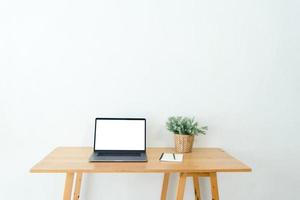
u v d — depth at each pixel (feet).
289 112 6.71
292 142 6.76
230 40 6.49
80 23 6.22
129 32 6.30
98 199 6.48
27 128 6.23
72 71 6.24
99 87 6.30
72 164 4.87
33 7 6.14
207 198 6.67
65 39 6.20
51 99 6.24
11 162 6.25
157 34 6.35
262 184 6.75
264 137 6.68
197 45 6.43
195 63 6.44
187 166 4.88
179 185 5.03
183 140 5.83
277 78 6.64
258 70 6.59
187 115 6.47
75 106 6.28
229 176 6.70
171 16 6.36
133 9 6.29
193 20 6.41
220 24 6.46
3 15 6.09
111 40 6.28
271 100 6.65
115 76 6.32
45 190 6.36
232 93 6.55
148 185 6.55
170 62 6.40
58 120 6.28
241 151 6.64
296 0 6.62
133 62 6.33
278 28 6.60
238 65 6.53
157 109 6.41
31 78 6.19
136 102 6.38
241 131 6.61
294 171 6.80
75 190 5.89
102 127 5.85
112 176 6.48
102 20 6.25
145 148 5.79
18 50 6.14
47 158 5.28
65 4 6.18
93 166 4.77
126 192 6.52
